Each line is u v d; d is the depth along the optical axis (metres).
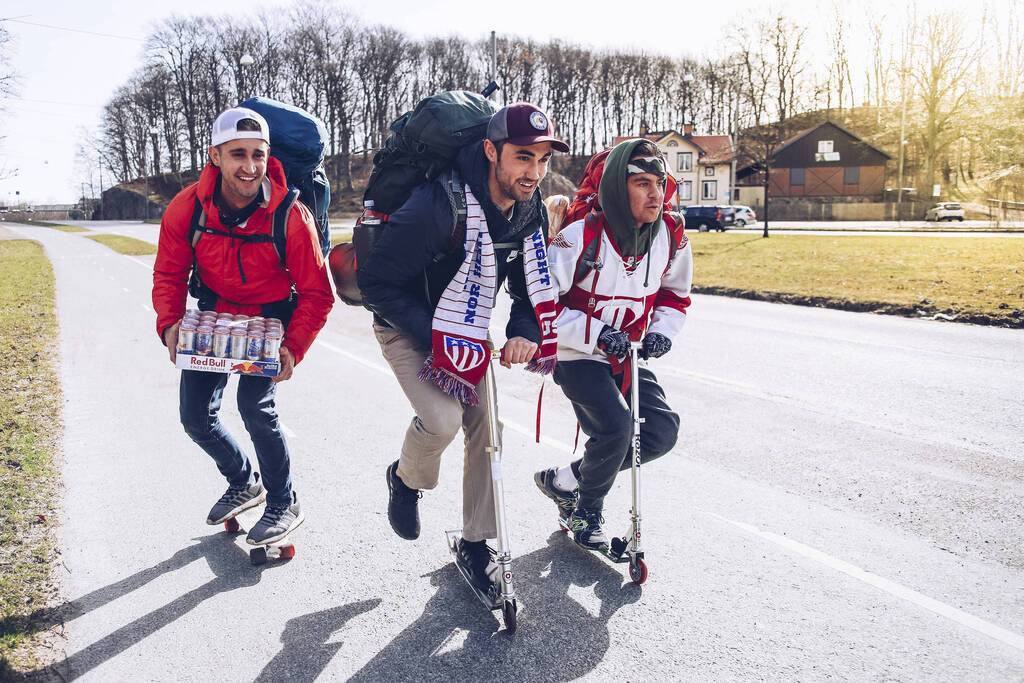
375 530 4.22
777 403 6.79
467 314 3.09
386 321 3.27
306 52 87.75
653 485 4.83
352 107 89.19
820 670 2.88
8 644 3.05
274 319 3.62
